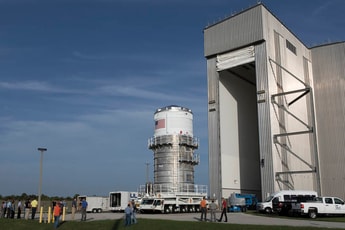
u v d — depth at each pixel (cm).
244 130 5450
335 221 2889
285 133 4491
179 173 5041
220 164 4744
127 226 2534
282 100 4825
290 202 3647
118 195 5391
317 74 6059
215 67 5078
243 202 4709
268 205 3891
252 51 4750
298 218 3247
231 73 5378
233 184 4953
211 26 5216
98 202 5831
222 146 4881
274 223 2683
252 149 5588
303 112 5553
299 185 4909
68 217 3784
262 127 4478
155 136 5275
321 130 5850
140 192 5166
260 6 4722
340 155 5612
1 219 3247
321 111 5900
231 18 5009
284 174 4491
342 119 5706
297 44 5681
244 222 2797
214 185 4716
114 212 5522
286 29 5344
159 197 4616
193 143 5300
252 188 5416
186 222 2602
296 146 5056
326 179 5653
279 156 4472
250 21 4794
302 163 5141
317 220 3000
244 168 5278
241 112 5453
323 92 5947
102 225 2675
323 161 5728
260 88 4591
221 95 5084
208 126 4972
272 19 4941
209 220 3011
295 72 5419
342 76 5841
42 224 2925
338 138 5688
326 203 3362
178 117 5216
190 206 4922
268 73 4566
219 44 5066
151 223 2595
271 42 4797
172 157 5072
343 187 5500
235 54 4909
